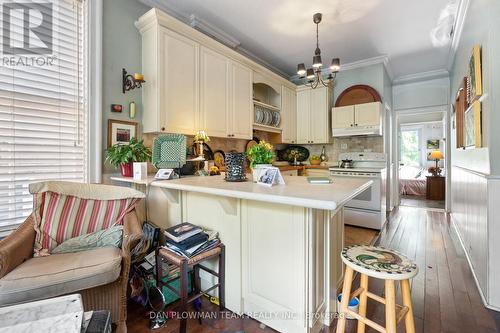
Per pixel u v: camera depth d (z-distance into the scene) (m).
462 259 2.50
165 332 1.49
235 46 3.44
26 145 1.83
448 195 4.53
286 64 4.25
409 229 3.54
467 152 2.64
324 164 4.57
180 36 2.44
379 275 1.05
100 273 1.31
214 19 2.83
